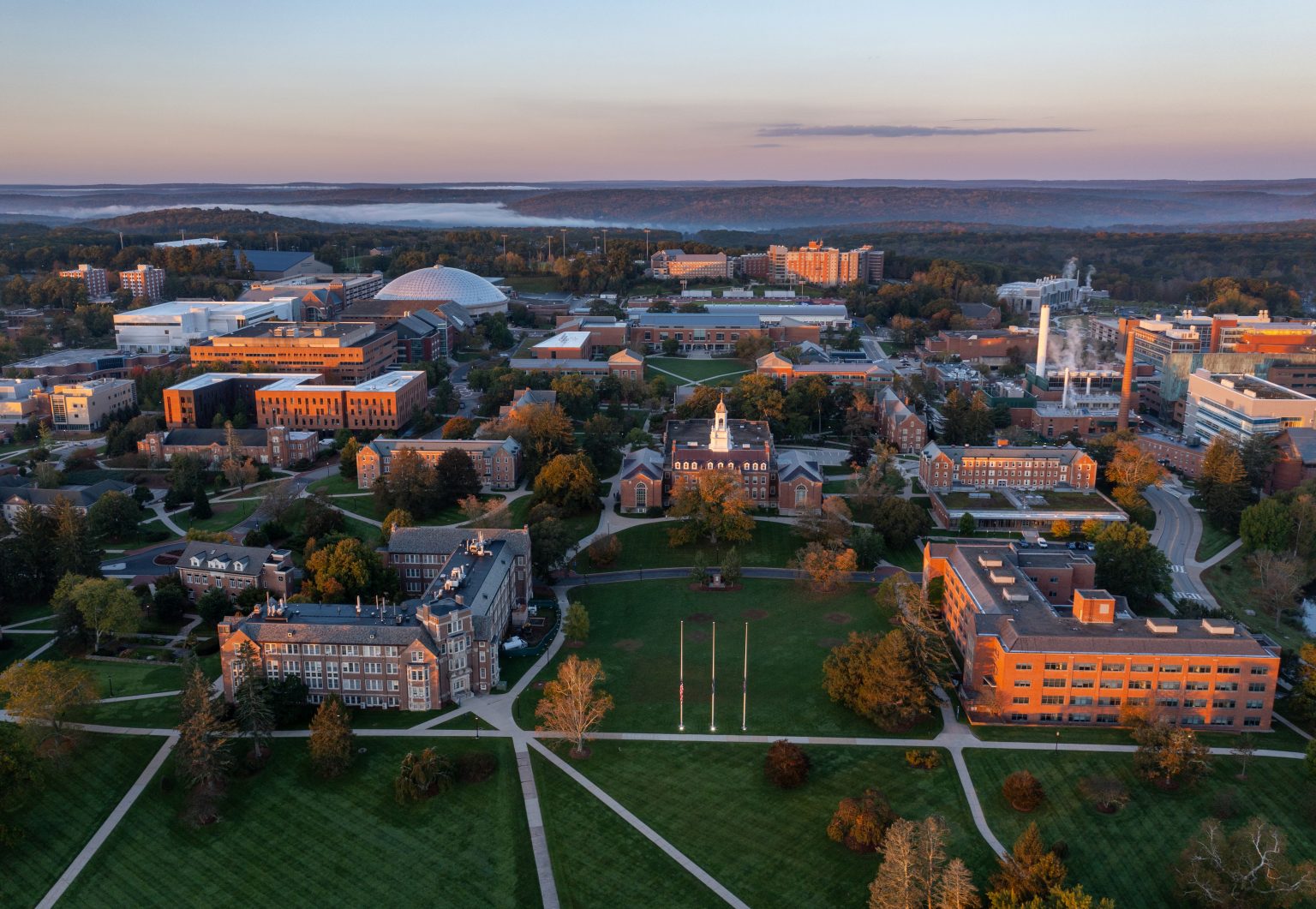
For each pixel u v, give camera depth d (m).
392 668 182.25
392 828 152.75
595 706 173.75
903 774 165.25
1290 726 179.00
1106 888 138.88
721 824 153.75
